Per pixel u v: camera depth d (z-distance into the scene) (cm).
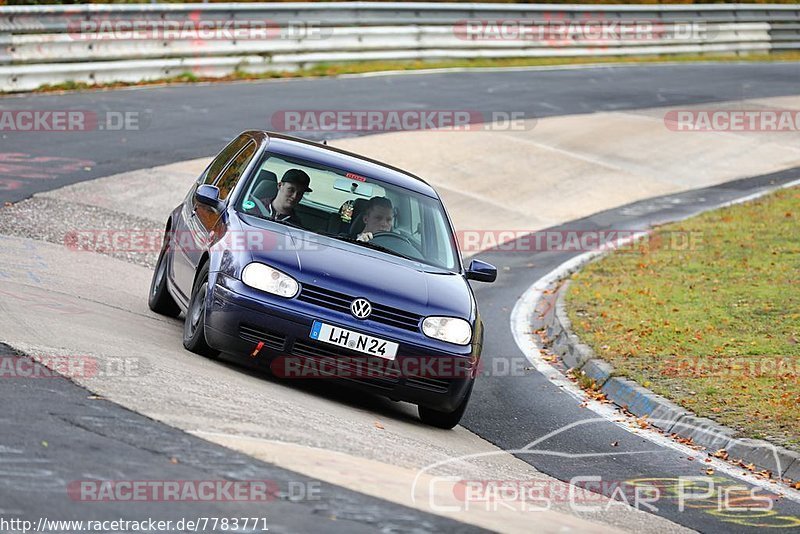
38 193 2619
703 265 2750
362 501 963
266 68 4784
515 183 3597
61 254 2156
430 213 1686
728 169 4053
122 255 2286
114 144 3244
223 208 1593
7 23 3831
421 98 4556
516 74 5475
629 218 3356
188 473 941
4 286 1680
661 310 2344
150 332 1603
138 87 4219
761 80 5819
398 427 1404
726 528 1202
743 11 6925
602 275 2694
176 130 3512
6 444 931
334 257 1483
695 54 6712
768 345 2072
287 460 1038
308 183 1631
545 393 1852
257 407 1234
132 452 967
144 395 1167
